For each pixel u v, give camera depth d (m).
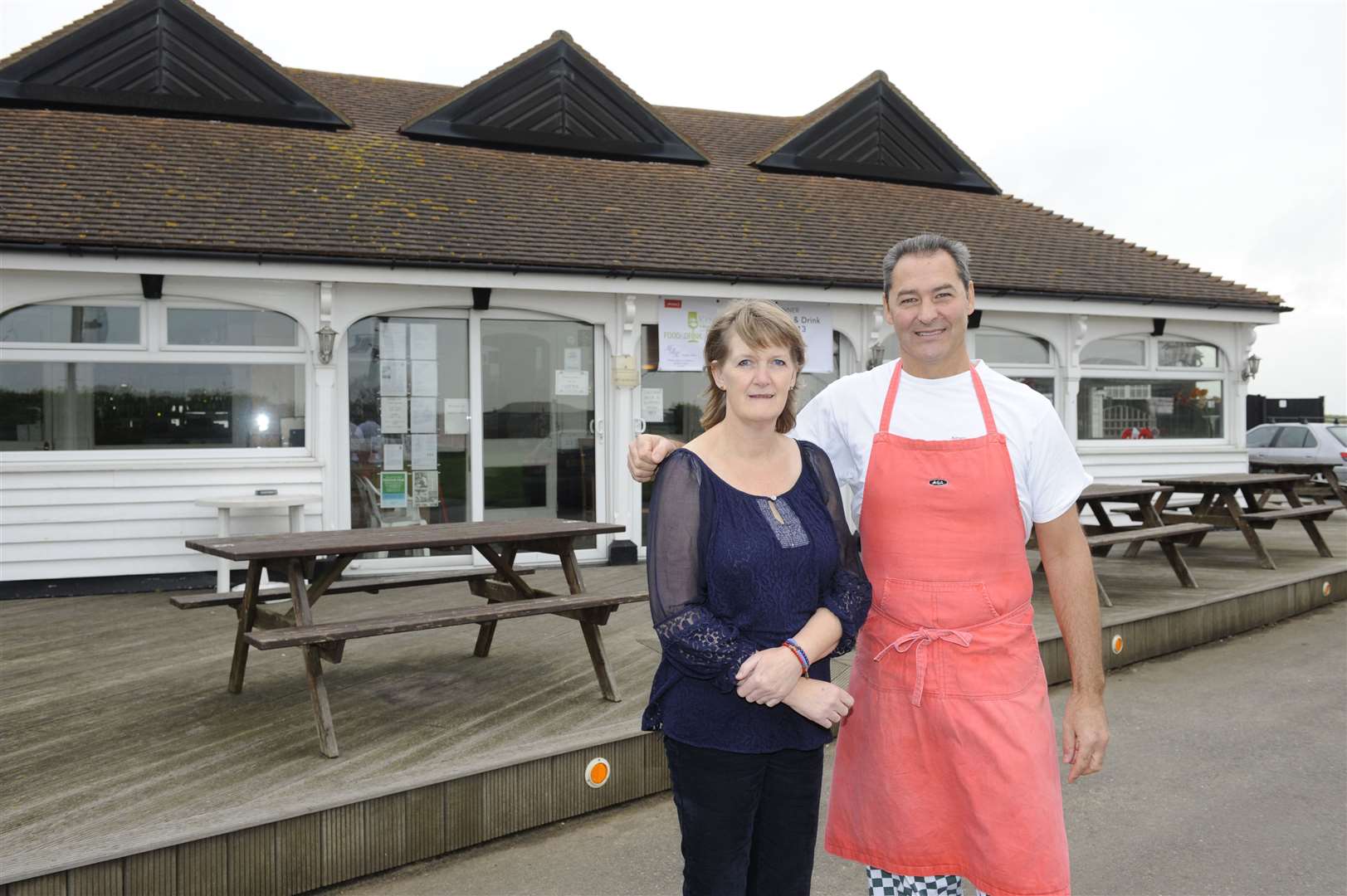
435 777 3.57
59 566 7.79
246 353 8.30
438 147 10.75
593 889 3.33
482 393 9.02
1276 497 15.30
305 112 10.38
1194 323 12.17
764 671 1.94
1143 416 12.12
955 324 2.29
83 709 4.54
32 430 7.87
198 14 9.98
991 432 2.24
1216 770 4.45
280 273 7.93
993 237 12.03
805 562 2.07
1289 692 5.69
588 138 11.55
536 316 9.17
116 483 7.91
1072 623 2.28
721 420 2.24
